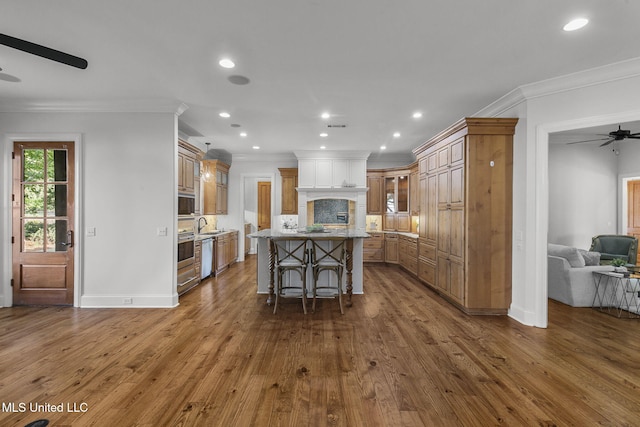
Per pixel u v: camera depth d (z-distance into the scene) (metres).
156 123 4.12
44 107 4.05
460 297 4.03
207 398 2.17
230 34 2.46
